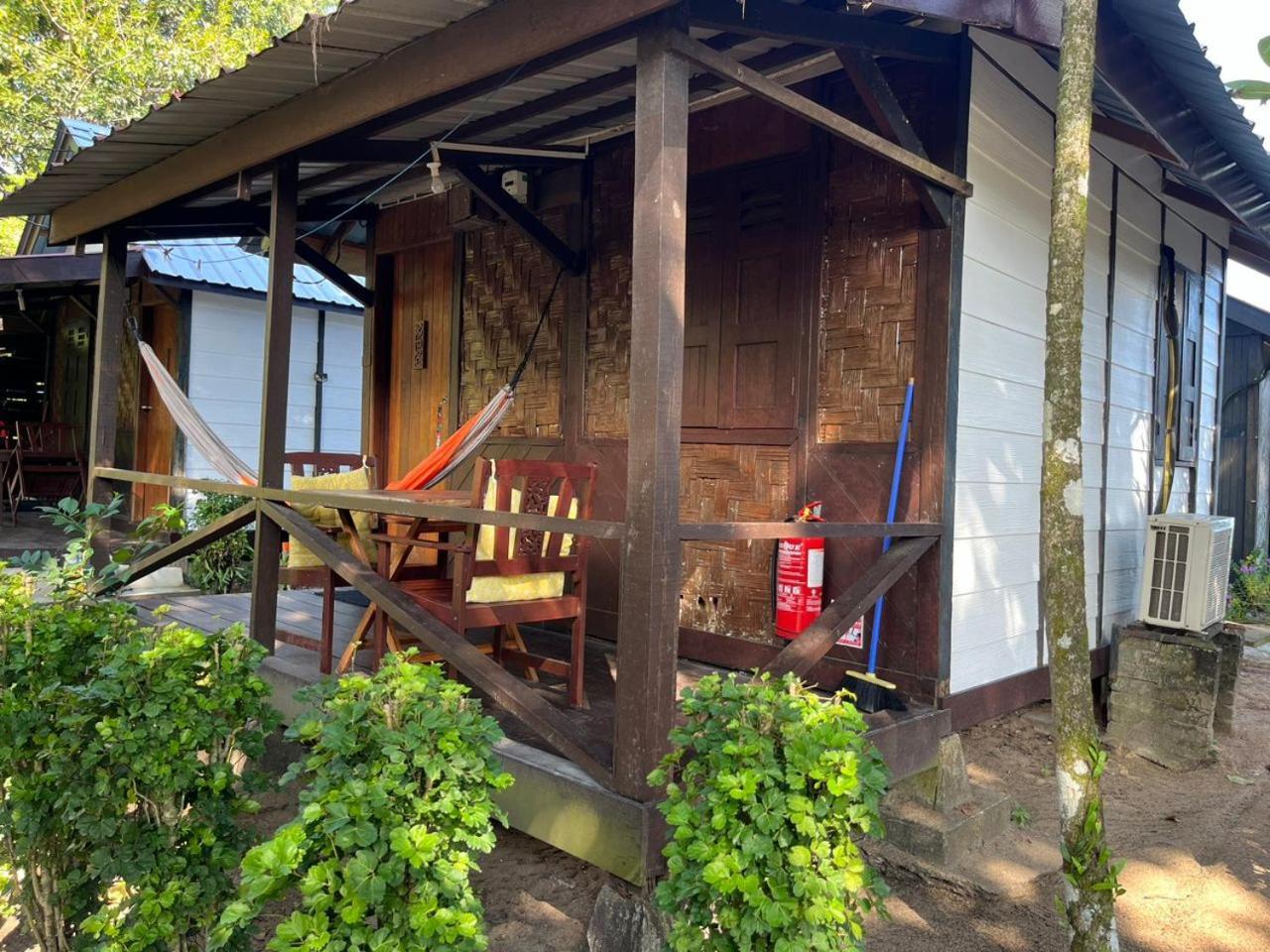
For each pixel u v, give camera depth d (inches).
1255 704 213.6
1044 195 159.0
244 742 86.9
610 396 173.3
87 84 559.2
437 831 68.7
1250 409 347.6
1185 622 168.1
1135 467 209.8
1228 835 132.1
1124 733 169.5
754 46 135.9
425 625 111.0
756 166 152.7
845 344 141.0
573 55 98.7
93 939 91.7
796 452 146.1
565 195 182.2
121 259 186.7
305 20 104.5
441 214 214.5
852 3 96.8
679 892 70.5
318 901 63.3
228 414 361.7
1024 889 109.8
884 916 74.5
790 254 147.9
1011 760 152.0
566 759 100.8
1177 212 226.4
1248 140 149.8
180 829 84.5
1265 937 103.4
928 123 134.2
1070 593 83.4
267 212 197.5
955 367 132.3
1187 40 121.6
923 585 132.5
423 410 223.6
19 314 463.2
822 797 68.6
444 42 106.0
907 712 125.0
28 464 424.8
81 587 103.3
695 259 161.5
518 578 123.4
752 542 150.9
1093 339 186.9
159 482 168.1
